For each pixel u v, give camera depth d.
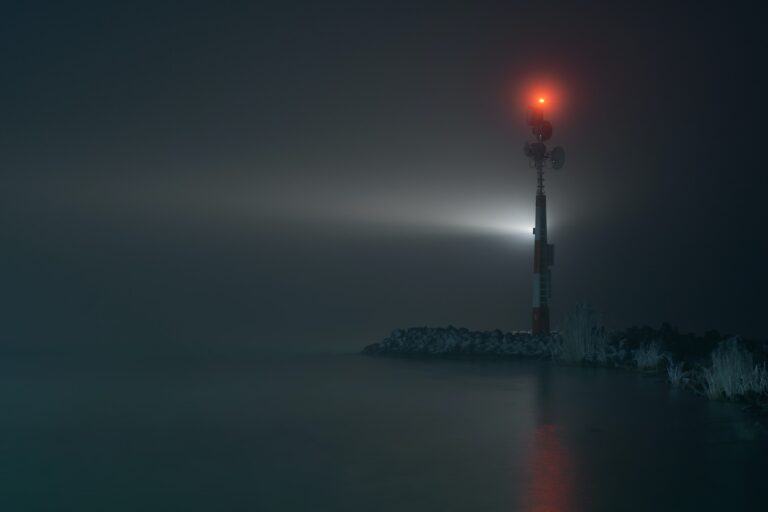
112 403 17.16
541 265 32.88
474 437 13.00
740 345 23.44
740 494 9.25
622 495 9.27
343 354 31.73
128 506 9.05
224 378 22.17
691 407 16.16
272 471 10.70
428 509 8.84
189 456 11.67
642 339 27.58
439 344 31.70
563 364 26.52
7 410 16.20
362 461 11.27
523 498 9.23
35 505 9.13
